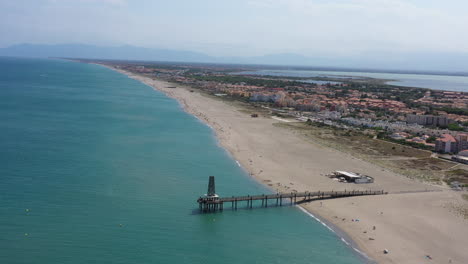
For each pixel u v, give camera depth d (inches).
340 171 5044.3
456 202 4114.2
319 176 4891.7
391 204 4015.8
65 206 3516.2
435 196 4286.4
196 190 4170.8
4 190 3782.0
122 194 3909.9
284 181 4633.4
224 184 4416.8
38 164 4665.4
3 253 2699.3
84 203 3614.7
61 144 5708.7
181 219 3474.4
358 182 4675.2
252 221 3540.8
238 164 5231.3
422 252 3065.9
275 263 2839.6
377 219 3636.8
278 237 3243.1
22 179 4119.1
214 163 5221.5
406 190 4483.3
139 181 4328.3
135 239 3041.3
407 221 3604.8
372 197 4212.6
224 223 3467.0
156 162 5103.3
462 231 3440.0
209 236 3198.8
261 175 4813.0
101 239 2989.7
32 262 2625.5
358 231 3380.9
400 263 2903.5
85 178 4291.3
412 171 5275.6
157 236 3125.0
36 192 3791.8
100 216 3373.5
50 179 4175.7
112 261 2711.6
